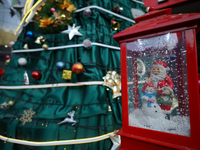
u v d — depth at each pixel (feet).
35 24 5.68
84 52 5.32
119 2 6.40
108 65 5.62
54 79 5.36
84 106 4.92
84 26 5.64
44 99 5.16
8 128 4.88
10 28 6.25
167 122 2.53
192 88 2.25
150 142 2.57
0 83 6.11
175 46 2.46
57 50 5.61
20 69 5.82
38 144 4.42
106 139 4.91
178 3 5.17
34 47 5.85
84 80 5.14
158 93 2.66
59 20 5.23
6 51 7.66
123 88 3.09
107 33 5.83
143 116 2.83
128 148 2.95
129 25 6.73
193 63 2.25
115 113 5.30
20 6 6.17
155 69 2.66
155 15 3.03
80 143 4.52
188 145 2.25
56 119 4.76
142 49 2.86
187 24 2.29
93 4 5.56
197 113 2.19
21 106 5.19
